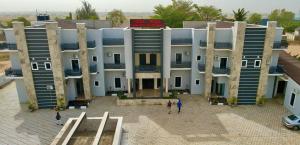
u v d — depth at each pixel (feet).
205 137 73.51
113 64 101.50
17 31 85.20
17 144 70.74
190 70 105.81
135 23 96.07
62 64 92.48
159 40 92.73
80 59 95.76
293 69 97.40
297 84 85.40
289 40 285.43
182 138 73.05
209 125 80.48
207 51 95.61
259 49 90.74
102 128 65.36
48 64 90.07
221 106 95.04
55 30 86.02
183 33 101.50
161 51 93.45
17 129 79.05
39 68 90.27
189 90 109.50
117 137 64.28
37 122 83.76
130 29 91.40
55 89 92.89
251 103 97.19
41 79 91.61
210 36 93.25
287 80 92.27
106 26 117.50
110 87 108.88
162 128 78.79
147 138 73.10
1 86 118.32
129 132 76.23
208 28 92.73
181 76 108.58
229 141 71.26
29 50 87.92
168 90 109.60
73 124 72.13
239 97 96.53
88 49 97.40
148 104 96.73
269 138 72.74
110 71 105.91
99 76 102.83
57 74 90.74
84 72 96.78
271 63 96.94
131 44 93.35
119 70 102.58
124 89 109.19
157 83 108.37
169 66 96.63
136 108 93.71
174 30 100.89
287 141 71.15
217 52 97.45
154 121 83.41
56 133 76.64
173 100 96.27
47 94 93.61
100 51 98.99
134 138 72.95
